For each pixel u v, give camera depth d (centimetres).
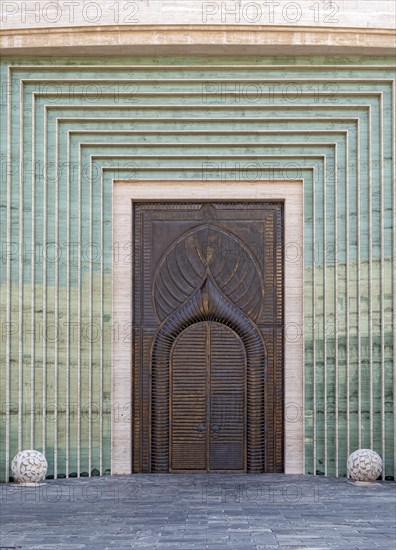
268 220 1459
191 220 1458
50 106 1411
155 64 1395
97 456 1397
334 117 1413
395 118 1383
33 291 1380
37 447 1366
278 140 1426
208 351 1451
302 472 1412
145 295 1454
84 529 901
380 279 1385
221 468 1437
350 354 1389
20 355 1362
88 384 1395
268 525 920
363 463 1300
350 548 780
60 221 1409
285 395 1424
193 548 784
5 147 1382
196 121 1420
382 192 1386
